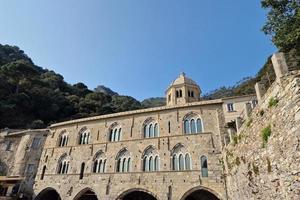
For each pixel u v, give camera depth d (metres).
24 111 90.06
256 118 19.31
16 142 62.19
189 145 41.03
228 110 41.72
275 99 15.56
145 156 43.53
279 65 15.26
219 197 34.84
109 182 43.31
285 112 14.08
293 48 24.39
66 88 127.38
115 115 50.38
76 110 106.00
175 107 45.69
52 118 96.69
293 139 13.09
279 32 25.39
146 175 41.00
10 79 96.31
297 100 12.68
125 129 48.12
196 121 43.38
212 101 43.56
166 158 41.28
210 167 37.69
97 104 114.25
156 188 39.12
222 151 36.84
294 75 13.19
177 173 39.09
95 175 45.44
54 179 49.31
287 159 13.84
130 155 44.62
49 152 54.09
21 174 55.03
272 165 16.08
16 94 88.62
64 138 55.03
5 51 145.75
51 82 119.12
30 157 57.16
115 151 46.38
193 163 39.09
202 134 41.16
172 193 37.78
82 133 53.25
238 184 26.02
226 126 39.41
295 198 12.92
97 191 43.44
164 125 44.94
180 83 63.59
